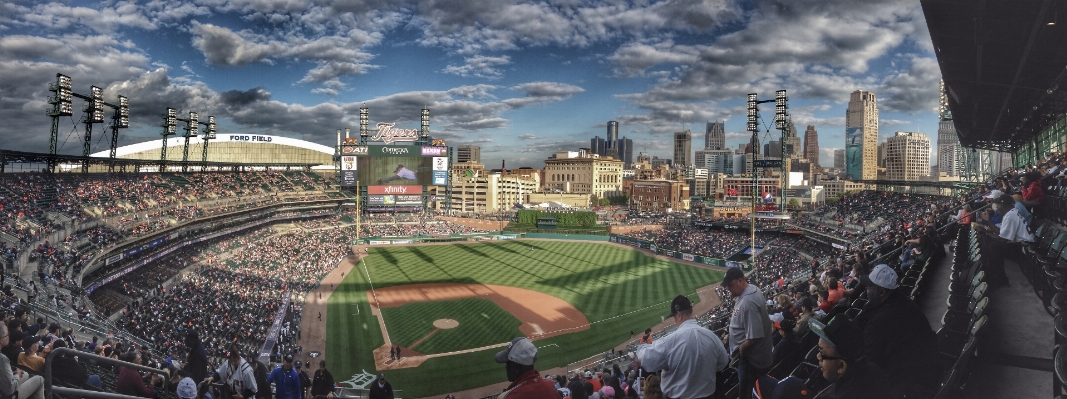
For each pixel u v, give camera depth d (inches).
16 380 330.3
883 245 886.4
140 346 1364.4
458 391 1510.8
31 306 1149.1
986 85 1395.2
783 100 3624.5
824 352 251.0
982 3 841.5
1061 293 335.9
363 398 1261.1
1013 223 452.8
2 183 2544.3
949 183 3671.3
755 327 330.0
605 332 2053.4
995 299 425.7
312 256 3484.3
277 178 5113.2
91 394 353.7
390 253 4025.6
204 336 1763.0
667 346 291.7
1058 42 989.2
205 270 2790.4
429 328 2098.9
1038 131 2255.2
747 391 333.4
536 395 266.1
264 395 592.4
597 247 4448.8
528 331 2079.2
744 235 4311.0
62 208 2608.3
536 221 5300.2
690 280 3004.4
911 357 293.4
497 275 3206.2
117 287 2263.8
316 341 1909.4
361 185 4537.4
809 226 3875.5
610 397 645.3
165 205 3415.4
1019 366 301.0
